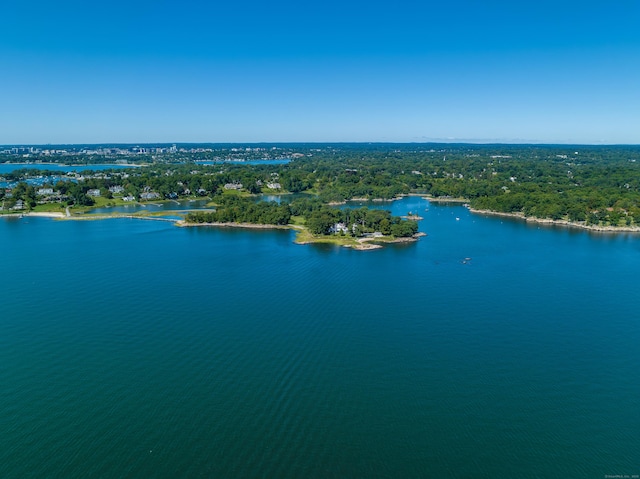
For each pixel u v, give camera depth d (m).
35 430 108.19
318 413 114.94
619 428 110.69
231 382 127.44
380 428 109.81
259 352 143.25
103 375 130.25
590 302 186.62
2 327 159.50
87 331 156.75
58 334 154.50
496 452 102.88
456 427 110.44
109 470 96.94
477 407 117.75
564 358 141.62
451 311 176.12
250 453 101.81
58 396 120.75
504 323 165.88
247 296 190.62
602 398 121.94
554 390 125.06
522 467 98.88
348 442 105.25
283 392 123.00
